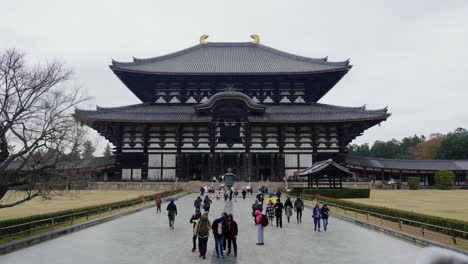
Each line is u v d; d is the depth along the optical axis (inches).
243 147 2832.2
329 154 2844.5
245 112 2819.9
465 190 2906.0
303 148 2847.0
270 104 3142.2
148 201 1736.0
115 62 3004.4
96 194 2169.0
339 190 1902.1
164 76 3041.3
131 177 2785.4
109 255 651.5
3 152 748.6
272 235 869.2
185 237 834.8
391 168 3225.9
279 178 2765.7
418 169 3277.6
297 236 853.2
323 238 826.2
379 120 2743.6
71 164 819.4
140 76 3024.1
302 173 2146.9
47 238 806.5
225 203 1683.1
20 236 781.3
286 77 3105.3
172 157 2815.0
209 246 755.4
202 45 3841.0
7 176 758.5
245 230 936.3
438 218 820.6
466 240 682.2
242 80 3127.5
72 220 973.8
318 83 3208.7
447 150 5073.8
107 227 991.0
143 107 3051.2
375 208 1134.4
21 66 794.2
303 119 2780.5
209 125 2822.3
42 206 1480.1
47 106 781.9
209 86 3152.1
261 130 2864.2
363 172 3282.5
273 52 3713.1
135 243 762.8
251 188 2326.5
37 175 778.8
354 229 965.8
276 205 1016.9
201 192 2107.5
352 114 2859.3
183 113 2923.2
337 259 620.7
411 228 874.1
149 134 2842.0
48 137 773.3
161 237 834.8
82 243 763.4
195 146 2829.7
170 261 607.8
